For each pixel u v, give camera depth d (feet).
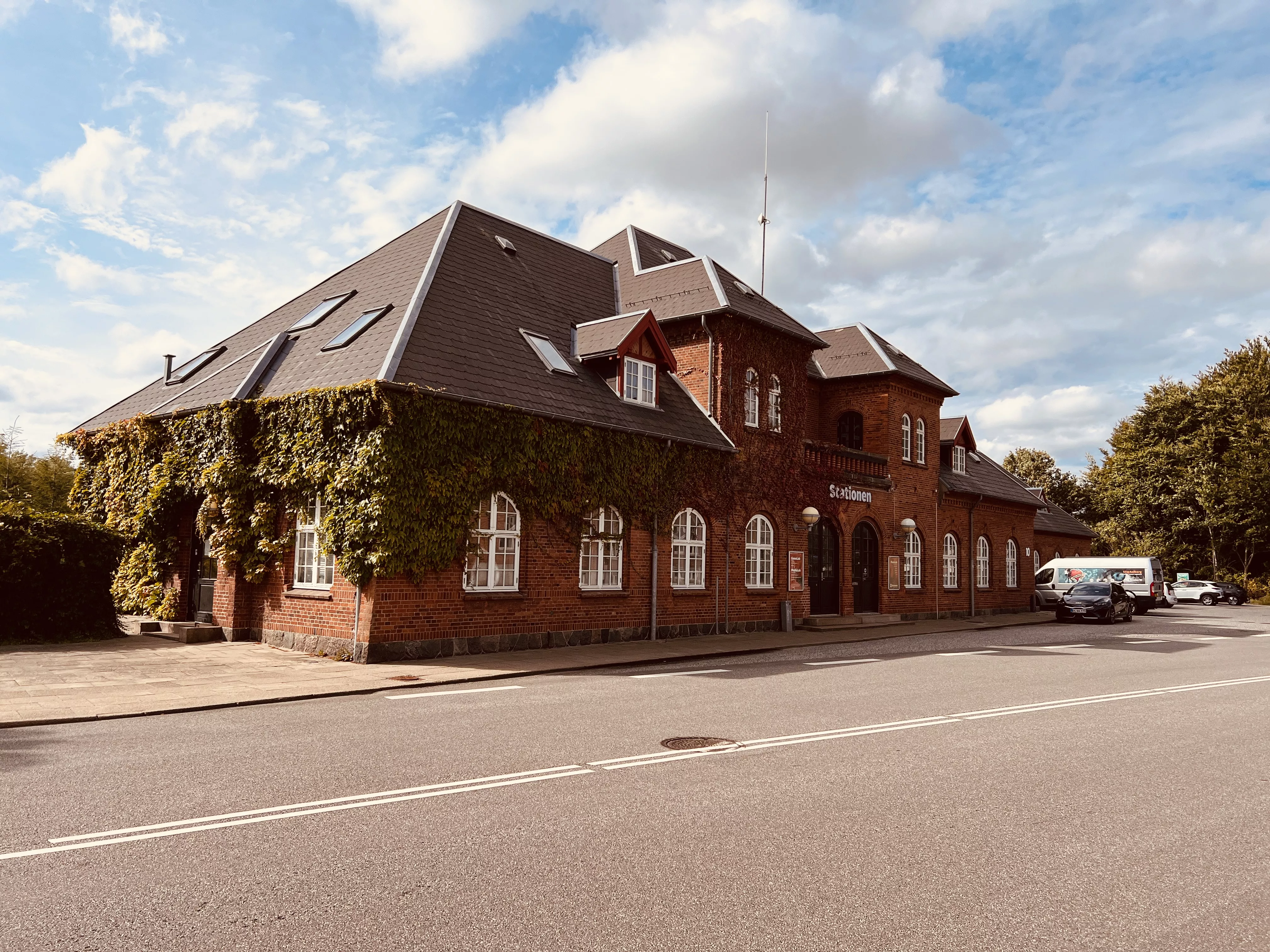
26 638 51.01
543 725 29.25
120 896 14.35
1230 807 20.70
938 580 94.89
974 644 64.23
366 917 13.61
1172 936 13.46
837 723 30.32
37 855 16.31
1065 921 13.96
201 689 36.09
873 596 86.33
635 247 82.99
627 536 59.41
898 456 89.71
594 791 21.09
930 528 94.07
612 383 61.41
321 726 29.04
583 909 14.02
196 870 15.56
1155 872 16.30
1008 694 37.88
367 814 19.04
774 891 14.96
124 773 22.48
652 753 25.17
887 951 12.73
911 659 52.29
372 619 44.88
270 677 39.86
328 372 50.65
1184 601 150.61
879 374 88.17
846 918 13.85
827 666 47.98
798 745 26.61
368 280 63.16
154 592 58.95
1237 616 108.37
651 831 18.07
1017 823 19.16
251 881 15.06
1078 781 22.91
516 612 51.65
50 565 51.88
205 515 54.29
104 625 54.19
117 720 30.40
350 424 46.57
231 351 67.82
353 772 22.71
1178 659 53.42
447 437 47.75
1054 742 27.78
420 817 18.89
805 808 19.95
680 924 13.53
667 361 64.34
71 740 26.71
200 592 57.93
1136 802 21.02
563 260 74.84
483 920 13.55
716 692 37.22
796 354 76.64
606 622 57.52
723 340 68.54
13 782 21.49
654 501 60.85
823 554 80.53
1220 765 24.94
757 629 69.87
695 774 22.90
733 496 67.97
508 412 50.93
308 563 50.16
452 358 50.44
